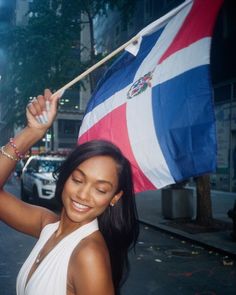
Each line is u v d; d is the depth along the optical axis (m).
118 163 1.59
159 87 2.60
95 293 1.36
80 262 1.41
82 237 1.52
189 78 2.45
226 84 20.31
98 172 1.55
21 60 21.27
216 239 9.79
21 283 1.65
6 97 27.22
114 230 1.72
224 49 19.95
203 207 11.55
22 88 22.25
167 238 10.58
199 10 2.65
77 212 1.57
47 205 16.28
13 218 1.98
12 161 1.92
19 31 19.52
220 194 20.12
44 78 20.59
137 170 2.55
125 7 19.25
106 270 1.40
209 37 2.46
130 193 1.68
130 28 30.36
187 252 8.96
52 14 19.42
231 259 8.32
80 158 1.58
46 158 17.39
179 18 2.80
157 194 21.84
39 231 1.95
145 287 6.39
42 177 15.59
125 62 3.00
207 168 2.24
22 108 23.83
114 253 1.74
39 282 1.47
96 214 1.58
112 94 2.91
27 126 1.96
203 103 2.35
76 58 21.09
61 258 1.47
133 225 1.73
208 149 2.26
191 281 6.77
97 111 2.96
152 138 2.52
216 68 20.77
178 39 2.68
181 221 12.43
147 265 7.78
